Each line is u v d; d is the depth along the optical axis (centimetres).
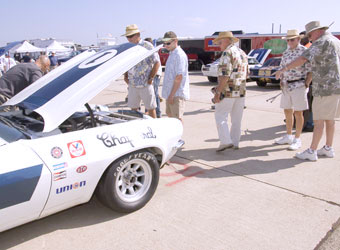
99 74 274
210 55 2536
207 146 501
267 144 506
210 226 274
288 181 364
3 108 312
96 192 281
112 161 266
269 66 1259
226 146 445
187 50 2652
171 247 246
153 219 287
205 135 564
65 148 244
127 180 291
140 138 290
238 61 419
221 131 443
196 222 281
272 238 256
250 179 372
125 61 288
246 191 341
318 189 342
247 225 275
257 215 291
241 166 414
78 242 255
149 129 304
